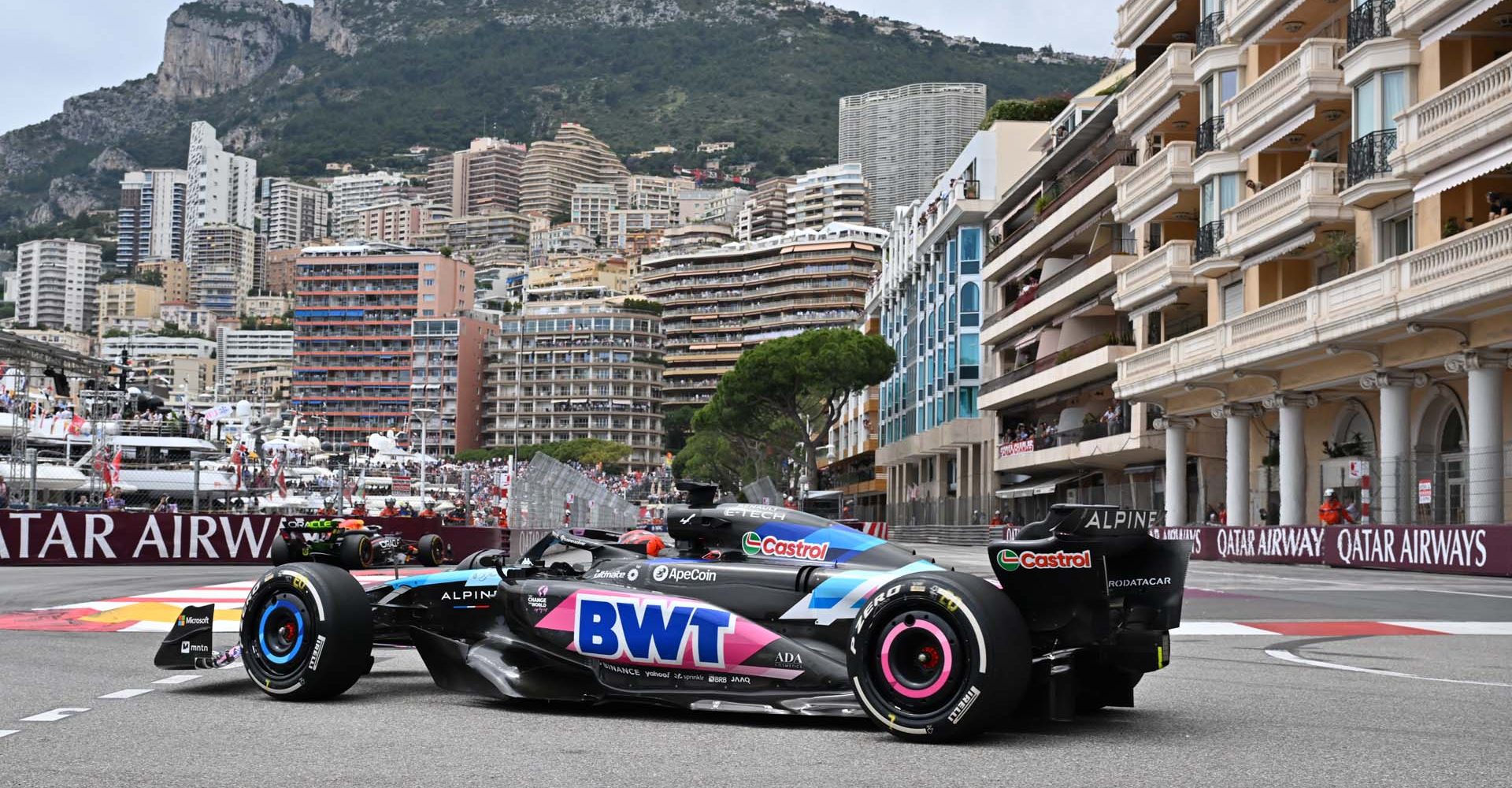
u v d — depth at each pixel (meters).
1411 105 27.89
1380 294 26.94
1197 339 35.84
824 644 6.75
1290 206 31.83
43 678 8.46
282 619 7.59
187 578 19.39
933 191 78.81
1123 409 46.59
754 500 28.30
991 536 50.75
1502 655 10.44
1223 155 36.34
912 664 6.14
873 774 5.33
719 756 5.73
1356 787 5.12
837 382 72.81
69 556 24.16
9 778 5.27
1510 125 23.77
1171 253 38.97
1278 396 33.19
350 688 7.98
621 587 7.30
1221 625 13.00
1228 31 36.59
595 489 35.97
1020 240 60.84
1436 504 26.67
